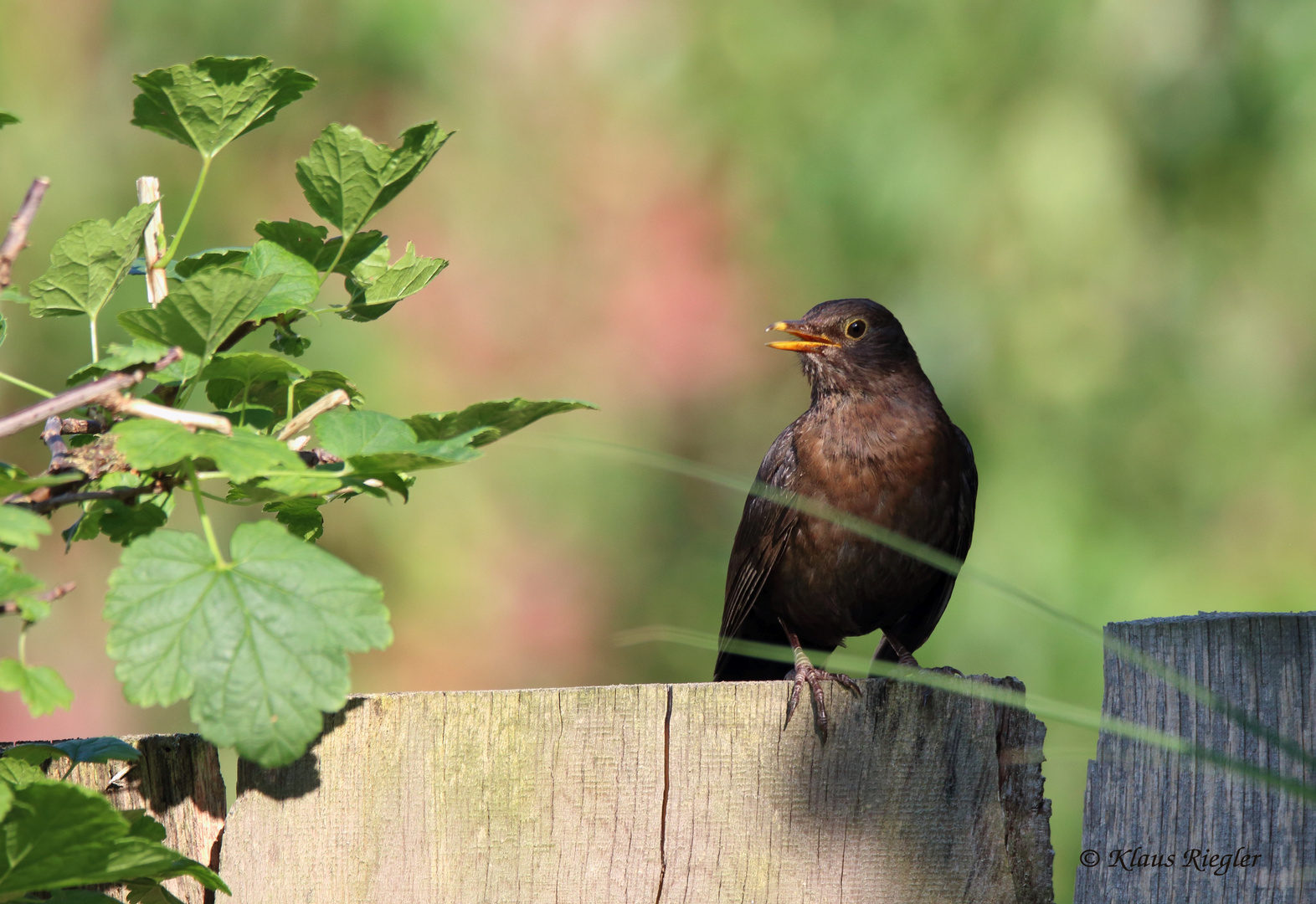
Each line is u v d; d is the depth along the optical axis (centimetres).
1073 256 1275
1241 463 1256
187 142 447
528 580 1426
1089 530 1229
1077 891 455
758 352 1490
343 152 449
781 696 468
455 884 458
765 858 460
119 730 1327
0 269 385
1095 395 1272
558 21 1483
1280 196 1266
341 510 1383
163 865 377
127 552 375
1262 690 443
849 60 1374
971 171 1297
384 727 464
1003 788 464
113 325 1272
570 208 1480
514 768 463
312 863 459
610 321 1484
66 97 1334
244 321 405
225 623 370
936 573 789
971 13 1324
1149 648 454
